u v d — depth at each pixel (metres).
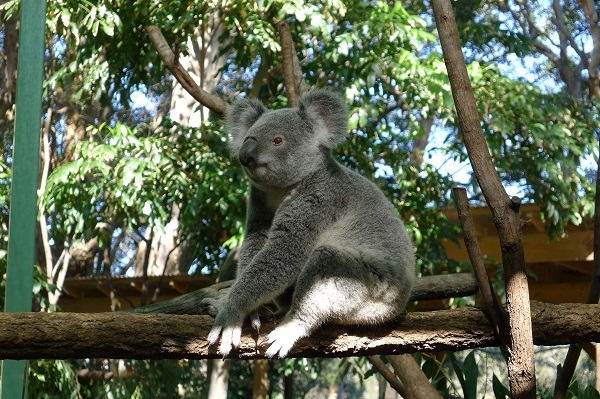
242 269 5.15
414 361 6.15
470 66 9.72
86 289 13.54
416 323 4.25
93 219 10.18
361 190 4.99
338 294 4.27
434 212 10.20
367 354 4.29
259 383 14.26
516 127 10.17
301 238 4.72
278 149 5.10
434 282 5.75
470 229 4.14
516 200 3.92
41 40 3.35
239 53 10.24
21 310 3.55
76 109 16.73
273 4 9.38
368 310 4.34
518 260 3.92
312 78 10.20
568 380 5.01
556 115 10.20
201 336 3.99
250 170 5.11
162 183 9.75
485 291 4.11
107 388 11.38
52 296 12.02
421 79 9.34
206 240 11.20
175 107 16.31
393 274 4.49
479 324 4.20
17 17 15.56
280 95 10.86
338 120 5.35
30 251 3.44
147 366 12.12
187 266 15.57
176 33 9.16
